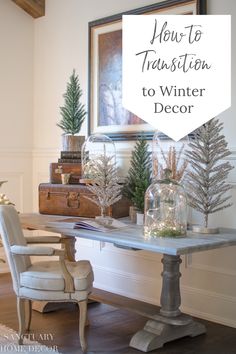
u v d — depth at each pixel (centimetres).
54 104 494
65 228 332
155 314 323
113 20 427
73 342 321
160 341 314
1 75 495
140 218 354
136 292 416
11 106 504
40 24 509
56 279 299
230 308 351
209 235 314
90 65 449
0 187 456
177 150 373
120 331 344
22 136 512
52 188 403
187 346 317
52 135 497
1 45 494
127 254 423
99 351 308
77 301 301
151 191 318
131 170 393
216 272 359
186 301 378
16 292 311
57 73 490
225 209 351
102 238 301
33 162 518
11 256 309
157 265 400
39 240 341
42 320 364
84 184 397
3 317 364
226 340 327
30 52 514
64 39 482
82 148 402
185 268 379
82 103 462
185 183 350
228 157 348
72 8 472
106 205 359
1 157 499
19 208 513
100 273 448
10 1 499
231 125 347
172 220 313
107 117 435
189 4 372
